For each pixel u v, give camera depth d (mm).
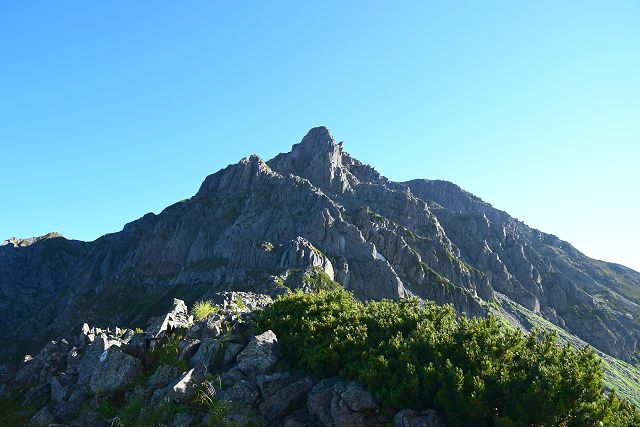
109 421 18984
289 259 197375
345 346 18922
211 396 17641
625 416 14344
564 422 13641
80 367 23688
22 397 24266
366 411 15477
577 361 15820
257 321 24562
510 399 14125
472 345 16484
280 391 17594
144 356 23219
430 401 15242
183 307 30203
